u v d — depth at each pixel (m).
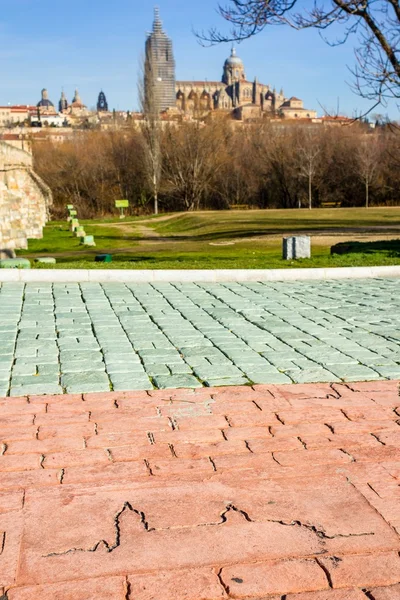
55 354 5.75
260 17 12.27
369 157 58.78
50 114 192.62
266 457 3.64
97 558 2.66
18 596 2.42
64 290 9.31
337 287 9.87
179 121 65.75
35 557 2.66
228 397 4.62
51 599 2.40
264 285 10.05
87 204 65.00
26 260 12.01
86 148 67.81
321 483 3.33
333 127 63.31
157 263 13.03
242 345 6.18
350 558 2.68
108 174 65.19
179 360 5.61
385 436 3.95
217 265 12.64
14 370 5.23
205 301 8.58
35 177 33.28
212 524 2.93
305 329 6.90
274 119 97.62
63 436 3.88
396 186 59.41
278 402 4.52
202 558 2.67
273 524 2.94
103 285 9.87
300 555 2.70
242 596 2.45
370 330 6.87
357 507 3.09
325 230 29.00
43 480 3.32
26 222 31.83
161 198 64.50
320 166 62.47
